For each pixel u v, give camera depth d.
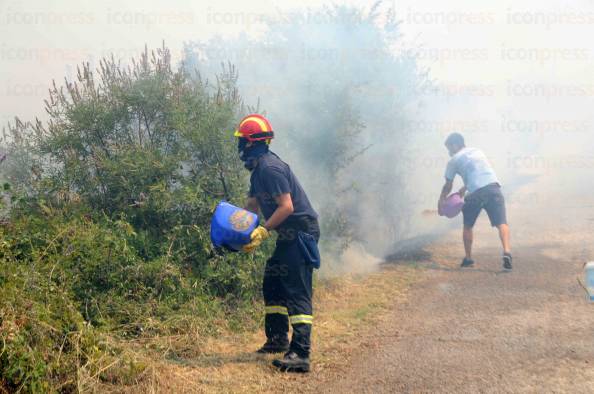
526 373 3.31
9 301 2.92
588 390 3.02
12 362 2.75
